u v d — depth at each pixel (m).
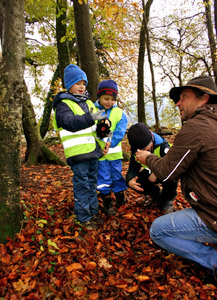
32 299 1.74
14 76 2.17
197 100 2.03
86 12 4.27
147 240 2.54
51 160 5.68
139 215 2.97
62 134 2.56
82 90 2.68
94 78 4.49
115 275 2.09
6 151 2.20
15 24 2.14
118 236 2.63
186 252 2.03
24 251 2.16
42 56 12.05
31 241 2.27
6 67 2.14
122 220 2.88
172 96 2.22
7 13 2.12
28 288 1.80
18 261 2.02
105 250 2.39
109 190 3.00
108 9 3.30
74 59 12.08
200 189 1.88
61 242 2.40
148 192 2.97
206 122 1.84
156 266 2.18
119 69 13.20
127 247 2.43
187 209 2.06
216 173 1.79
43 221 2.53
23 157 6.96
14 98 2.19
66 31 8.13
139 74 11.86
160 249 2.41
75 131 2.35
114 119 2.99
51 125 13.04
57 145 10.07
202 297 1.88
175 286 1.96
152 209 3.14
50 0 7.42
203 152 1.80
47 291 1.80
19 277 1.90
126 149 9.20
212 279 2.03
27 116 5.49
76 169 2.59
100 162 2.98
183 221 1.98
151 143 2.61
